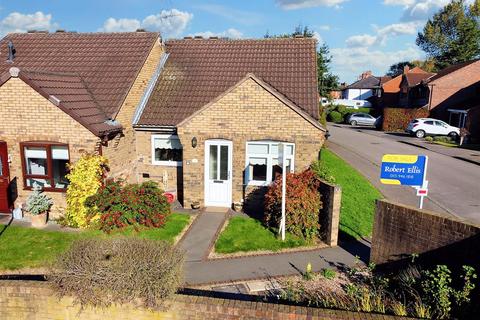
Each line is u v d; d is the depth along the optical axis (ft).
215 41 66.23
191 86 57.31
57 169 44.01
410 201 51.88
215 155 48.21
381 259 32.53
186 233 40.29
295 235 39.86
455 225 26.78
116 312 21.56
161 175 53.83
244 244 37.60
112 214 40.04
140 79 55.06
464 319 22.58
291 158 46.85
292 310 20.36
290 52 61.87
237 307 20.59
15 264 31.89
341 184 57.06
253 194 48.29
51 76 46.70
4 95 42.50
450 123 130.93
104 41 61.00
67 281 21.47
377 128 143.84
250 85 45.85
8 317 22.44
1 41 63.57
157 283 21.15
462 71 130.93
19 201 44.52
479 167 73.97
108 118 46.62
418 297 24.34
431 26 273.54
